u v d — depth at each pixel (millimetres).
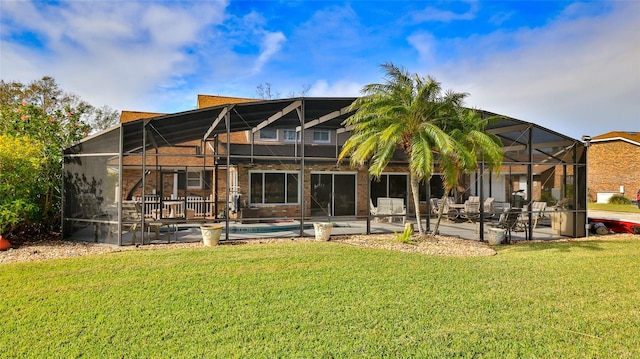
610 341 4766
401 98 11531
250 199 18172
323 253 9836
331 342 4637
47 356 4258
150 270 7945
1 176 10578
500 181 25797
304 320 5305
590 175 32969
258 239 12469
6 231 10914
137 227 12242
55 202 12812
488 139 11008
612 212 23766
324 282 7160
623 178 30609
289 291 6594
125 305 5836
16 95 30672
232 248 10500
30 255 9547
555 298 6367
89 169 11383
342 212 19719
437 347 4543
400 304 5980
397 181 20562
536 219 15867
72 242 11453
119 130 10672
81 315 5426
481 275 7789
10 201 10625
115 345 4523
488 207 18625
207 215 18969
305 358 4242
